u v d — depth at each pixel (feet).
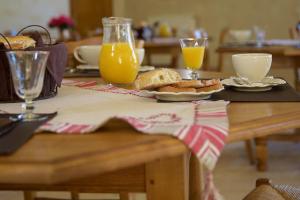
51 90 3.57
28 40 3.57
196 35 13.98
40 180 1.87
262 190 3.39
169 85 3.37
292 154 9.96
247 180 8.37
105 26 4.35
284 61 9.77
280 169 8.96
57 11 21.86
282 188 3.51
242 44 10.57
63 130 2.41
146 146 2.14
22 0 19.47
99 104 3.22
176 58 12.79
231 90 3.69
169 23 21.24
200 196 3.25
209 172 2.32
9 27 18.71
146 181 2.54
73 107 3.11
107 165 1.99
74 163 1.93
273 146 10.64
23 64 2.70
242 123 2.57
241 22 21.56
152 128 2.37
